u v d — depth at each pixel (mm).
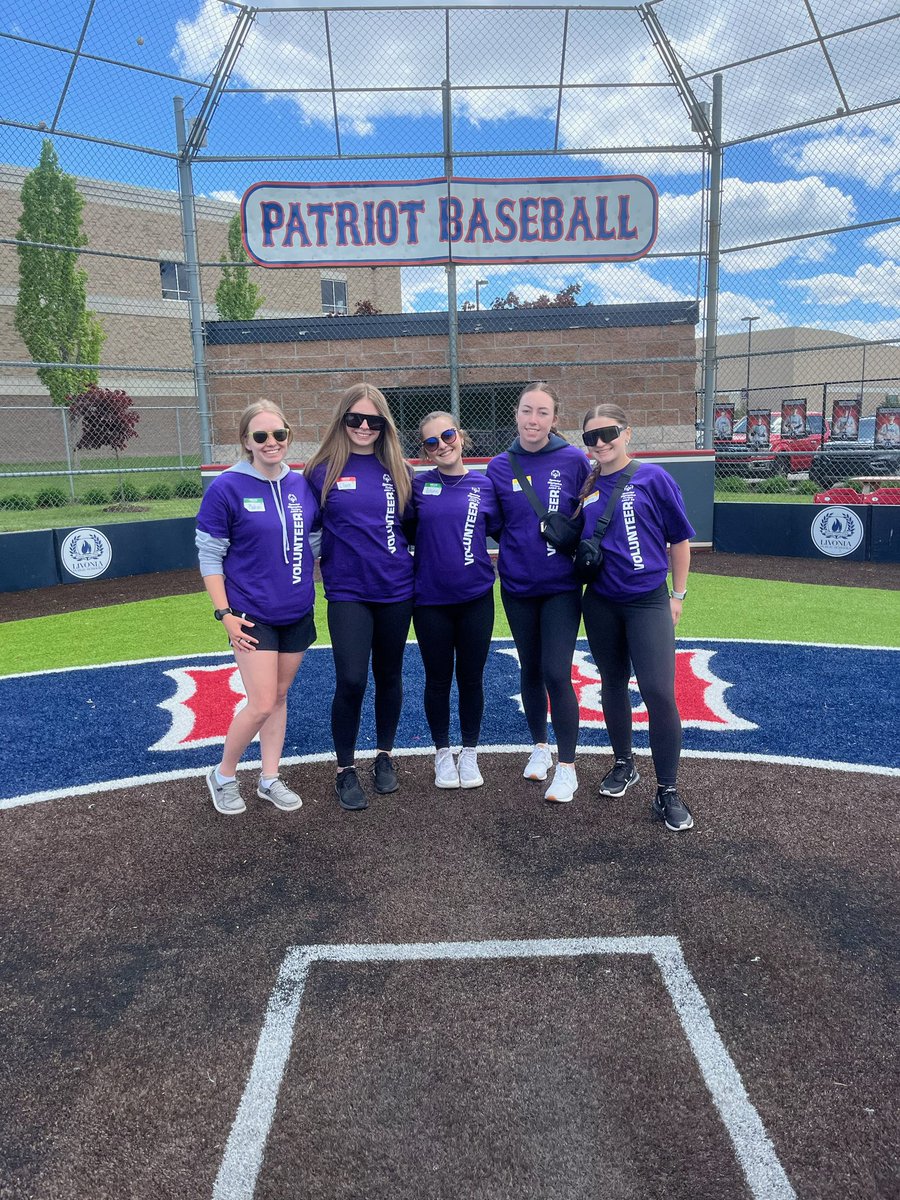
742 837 3279
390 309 24188
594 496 3395
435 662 3715
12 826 3533
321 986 2406
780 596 8125
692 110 9977
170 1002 2355
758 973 2414
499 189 9977
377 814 3594
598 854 3170
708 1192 1695
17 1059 2141
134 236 24281
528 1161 1782
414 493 3604
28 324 20875
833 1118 1884
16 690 5492
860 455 15906
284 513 3344
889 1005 2264
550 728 4703
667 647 3340
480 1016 2256
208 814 3627
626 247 10180
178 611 8047
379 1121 1904
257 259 10086
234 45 9336
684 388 11898
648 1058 2086
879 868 3012
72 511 15328
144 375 24938
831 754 4117
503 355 12117
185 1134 1884
